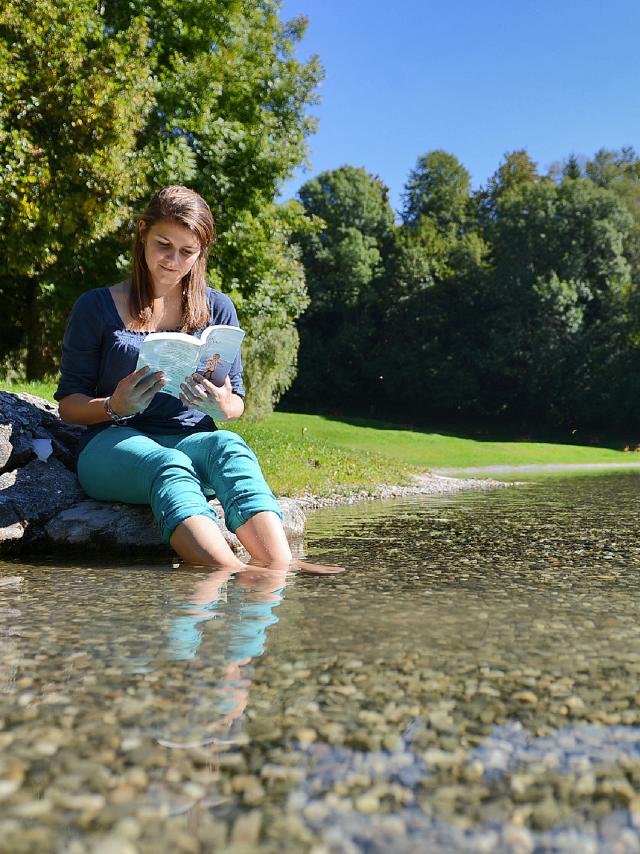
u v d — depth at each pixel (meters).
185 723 0.95
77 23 10.12
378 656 1.27
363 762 0.84
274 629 1.46
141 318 2.86
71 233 10.20
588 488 8.51
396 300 45.62
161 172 12.19
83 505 2.99
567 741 0.90
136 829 0.70
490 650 1.31
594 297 41.88
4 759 0.84
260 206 14.20
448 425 46.78
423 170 52.31
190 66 13.03
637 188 47.09
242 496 2.43
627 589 1.99
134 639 1.38
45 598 1.82
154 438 2.90
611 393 40.16
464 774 0.82
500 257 44.12
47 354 13.98
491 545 3.11
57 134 9.78
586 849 0.68
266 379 24.53
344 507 5.69
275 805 0.75
